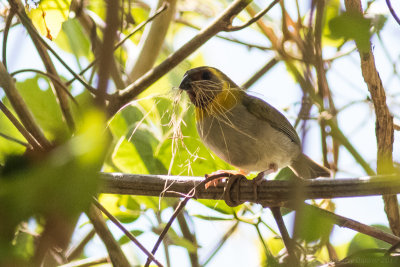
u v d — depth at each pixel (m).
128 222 9.56
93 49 8.77
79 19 10.16
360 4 6.26
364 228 7.23
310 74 6.32
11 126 7.23
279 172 10.69
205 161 9.43
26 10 8.40
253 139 9.73
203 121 9.81
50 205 2.58
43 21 8.50
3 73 6.51
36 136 6.52
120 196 9.62
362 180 6.80
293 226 4.21
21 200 2.51
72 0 8.78
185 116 9.55
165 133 9.49
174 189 7.71
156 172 9.29
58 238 2.69
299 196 4.39
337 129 10.41
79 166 2.58
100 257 7.90
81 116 2.75
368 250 5.16
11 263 2.77
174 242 9.12
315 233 4.32
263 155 9.88
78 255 9.78
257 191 7.46
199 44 8.14
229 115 9.76
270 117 9.91
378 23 6.20
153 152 9.34
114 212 9.62
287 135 10.14
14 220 2.55
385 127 7.78
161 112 9.66
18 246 3.19
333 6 8.80
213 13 14.30
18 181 2.50
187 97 9.82
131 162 9.30
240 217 8.41
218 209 8.47
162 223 9.70
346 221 7.24
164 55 14.21
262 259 10.95
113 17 2.80
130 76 11.16
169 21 11.17
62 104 7.82
